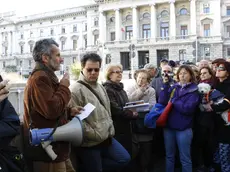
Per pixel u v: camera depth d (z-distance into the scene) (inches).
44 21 3107.8
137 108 193.3
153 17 2202.3
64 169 139.6
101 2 2416.3
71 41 2915.8
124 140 185.9
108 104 168.7
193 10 2079.2
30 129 126.6
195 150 223.1
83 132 140.1
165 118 195.5
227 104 179.9
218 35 2037.4
